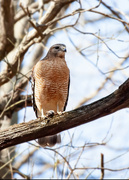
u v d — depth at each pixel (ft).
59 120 29.55
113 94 28.22
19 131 30.01
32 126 30.01
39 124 29.94
